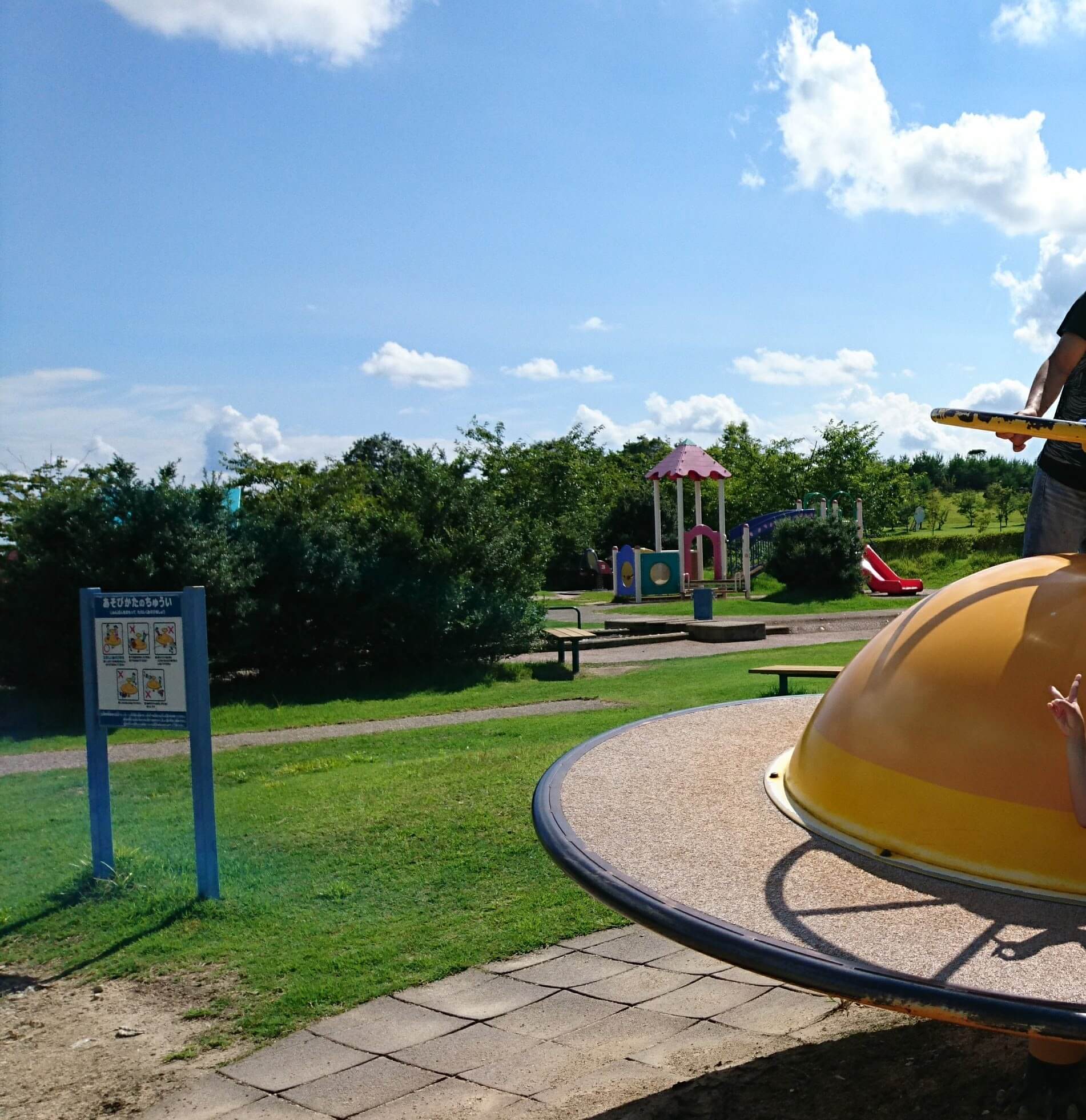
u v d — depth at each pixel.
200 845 5.88
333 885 5.93
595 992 4.49
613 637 23.08
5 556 14.10
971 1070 3.49
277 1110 3.62
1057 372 3.13
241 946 5.17
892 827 2.77
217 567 14.34
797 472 53.97
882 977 2.06
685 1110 3.37
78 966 5.10
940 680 2.80
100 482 14.61
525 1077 3.74
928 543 44.06
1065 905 2.38
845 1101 3.35
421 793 7.70
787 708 5.11
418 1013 4.36
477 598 17.25
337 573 15.92
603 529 51.81
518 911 5.41
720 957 2.30
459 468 18.61
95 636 6.27
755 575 37.31
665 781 3.70
